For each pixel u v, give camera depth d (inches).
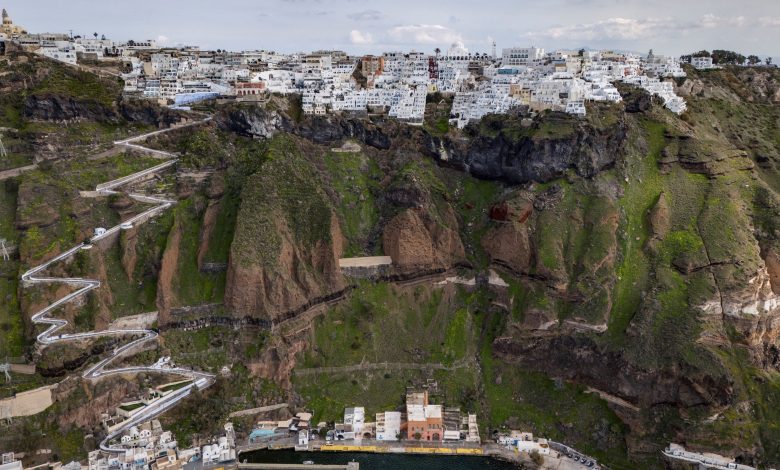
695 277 6550.2
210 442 5861.2
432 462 5762.8
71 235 6648.6
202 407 6003.9
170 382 6161.4
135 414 5821.9
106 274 6565.0
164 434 5738.2
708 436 5674.2
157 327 6471.5
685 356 5930.1
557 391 6437.0
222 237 7032.5
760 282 6525.6
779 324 6584.6
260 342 6407.5
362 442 5979.3
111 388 5880.9
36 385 5595.5
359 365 6594.5
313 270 7022.6
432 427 6003.9
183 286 6752.0
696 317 6205.7
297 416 6171.3
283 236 6909.5
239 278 6520.7
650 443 5856.3
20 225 6491.1
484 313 7130.9
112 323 6304.1
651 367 5979.3
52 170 7180.1
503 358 6752.0
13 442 5339.6
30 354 5733.3
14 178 7052.2
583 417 6200.8
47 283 6176.2
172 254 6806.1
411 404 6210.6
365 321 6879.9
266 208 7003.0
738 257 6589.6
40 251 6392.7
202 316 6574.8
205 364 6353.3
